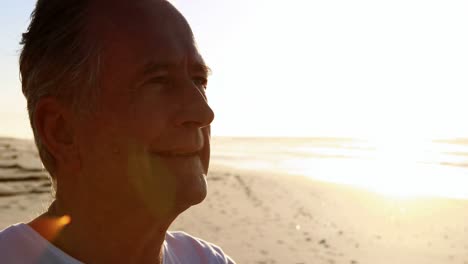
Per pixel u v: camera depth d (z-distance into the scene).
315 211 11.09
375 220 10.25
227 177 18.02
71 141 0.84
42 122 0.84
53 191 0.92
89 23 0.83
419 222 10.16
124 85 0.82
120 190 0.82
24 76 0.87
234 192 13.88
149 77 0.83
